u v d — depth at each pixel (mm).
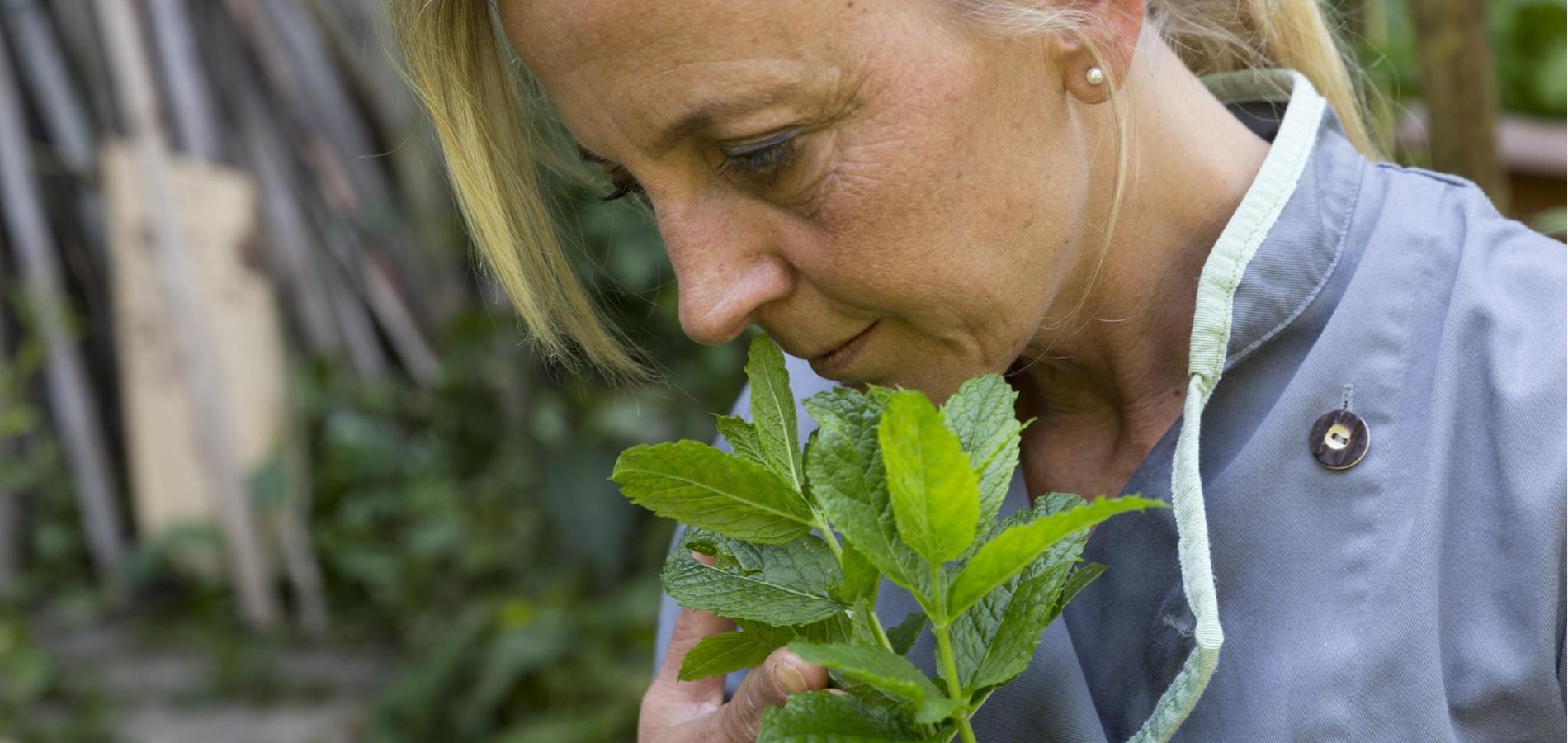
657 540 3455
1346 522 973
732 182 903
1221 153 1066
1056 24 878
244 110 4012
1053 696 1016
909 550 780
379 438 3920
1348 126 1221
